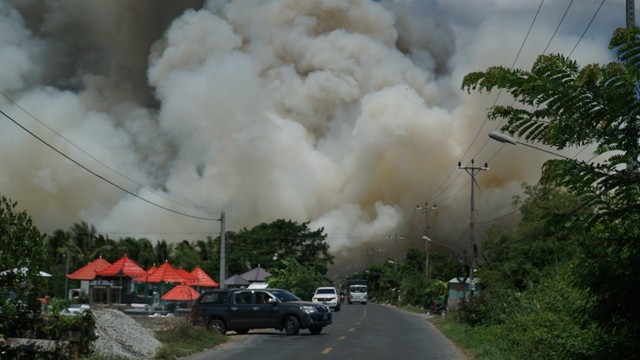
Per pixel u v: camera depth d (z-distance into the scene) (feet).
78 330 47.44
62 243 287.89
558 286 52.90
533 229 119.96
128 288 173.27
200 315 95.04
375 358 62.80
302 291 245.65
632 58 21.99
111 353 56.24
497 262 135.95
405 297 272.92
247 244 327.88
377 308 241.14
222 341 82.48
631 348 23.48
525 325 58.03
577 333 35.83
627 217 22.75
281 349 72.49
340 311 199.21
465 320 107.14
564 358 34.99
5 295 43.29
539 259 116.06
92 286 156.35
